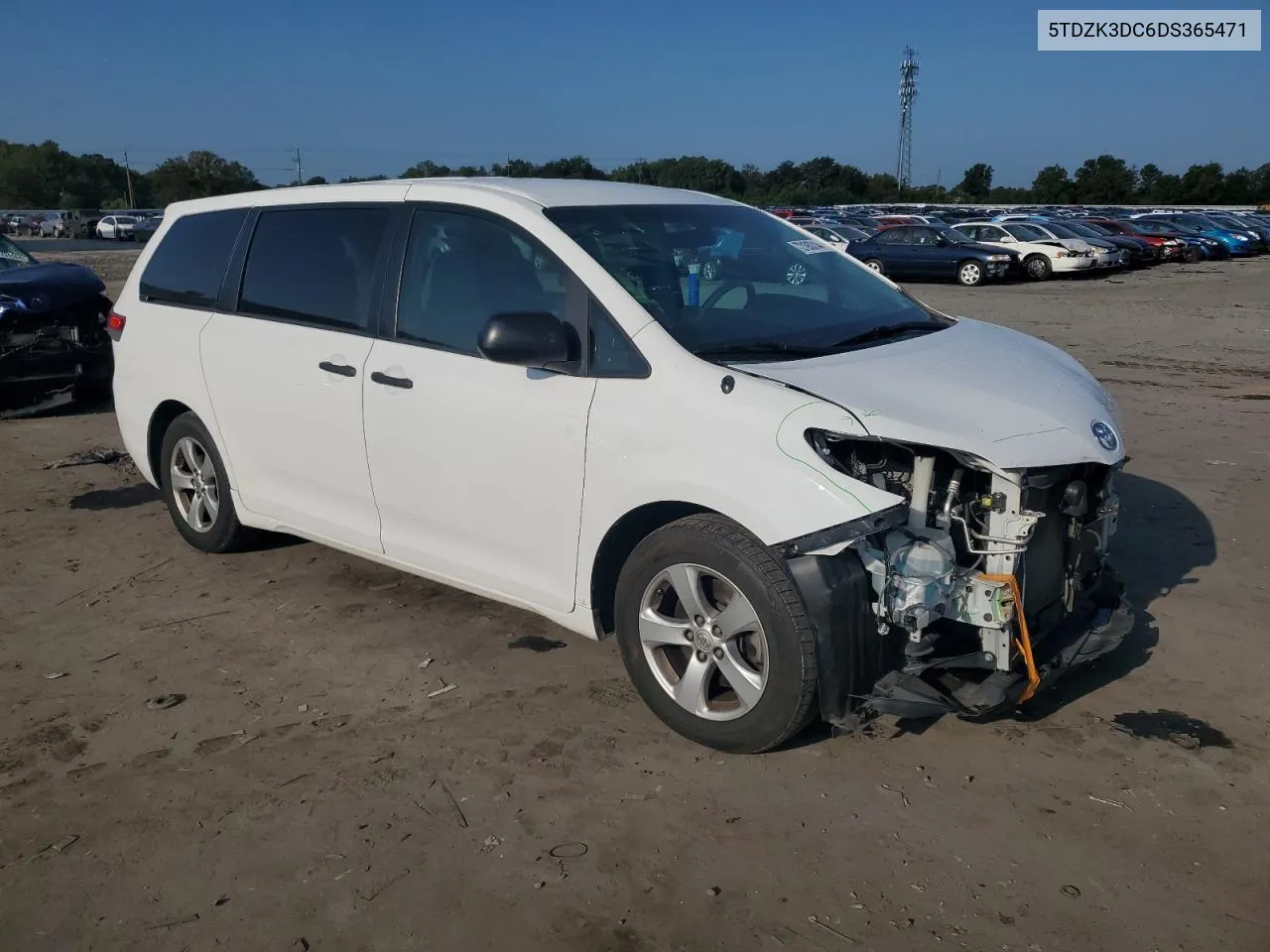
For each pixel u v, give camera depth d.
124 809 3.35
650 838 3.15
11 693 4.14
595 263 3.76
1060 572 3.63
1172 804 3.26
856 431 3.15
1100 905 2.82
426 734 3.77
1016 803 3.28
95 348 9.51
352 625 4.73
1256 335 14.27
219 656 4.43
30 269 9.66
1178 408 9.22
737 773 3.47
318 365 4.57
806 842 3.11
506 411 3.87
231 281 5.14
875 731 3.70
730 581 3.36
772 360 3.57
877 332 4.02
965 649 3.41
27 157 101.94
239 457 5.14
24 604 5.04
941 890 2.90
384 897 2.92
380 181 4.66
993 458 3.15
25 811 3.35
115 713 3.97
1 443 8.46
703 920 2.80
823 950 2.69
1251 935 2.71
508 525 3.98
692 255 4.09
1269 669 4.14
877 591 3.23
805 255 4.57
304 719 3.90
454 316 4.13
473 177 4.61
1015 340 4.29
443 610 4.88
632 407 3.53
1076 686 4.03
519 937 2.76
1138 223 35.88
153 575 5.39
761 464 3.23
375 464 4.41
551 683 4.13
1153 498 6.42
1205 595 4.89
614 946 2.72
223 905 2.90
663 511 3.62
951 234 26.52
